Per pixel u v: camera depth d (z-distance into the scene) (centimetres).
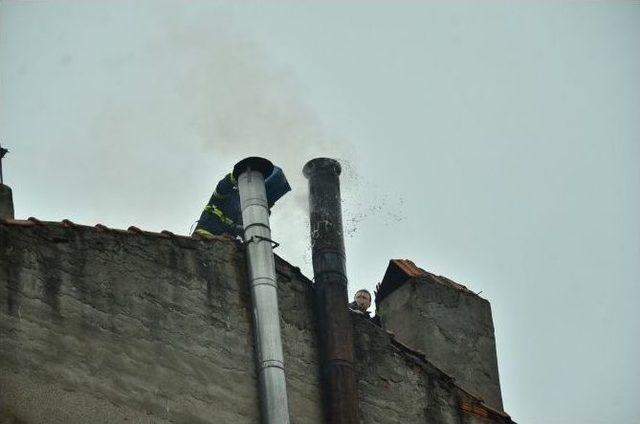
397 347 2745
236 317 2492
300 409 2492
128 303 2334
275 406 2395
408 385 2711
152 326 2347
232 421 2370
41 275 2234
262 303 2502
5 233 2225
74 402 2166
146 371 2295
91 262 2316
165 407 2289
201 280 2477
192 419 2314
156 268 2414
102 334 2266
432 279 3020
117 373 2252
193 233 2614
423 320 2931
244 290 2539
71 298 2255
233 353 2447
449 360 2909
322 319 2609
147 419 2252
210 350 2414
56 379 2162
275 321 2491
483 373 2947
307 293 2655
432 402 2731
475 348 2973
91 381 2208
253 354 2480
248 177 2661
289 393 2494
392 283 3052
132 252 2389
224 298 2494
